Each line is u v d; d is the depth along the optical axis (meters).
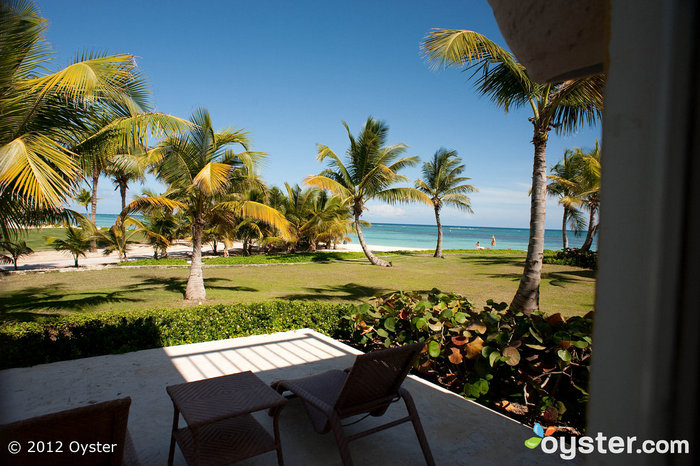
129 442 2.00
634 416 0.55
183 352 4.57
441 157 24.64
